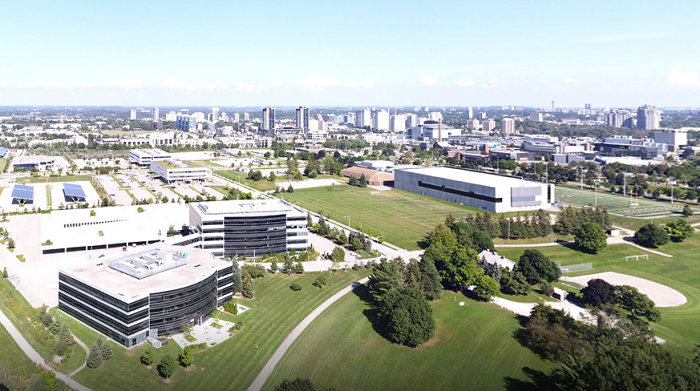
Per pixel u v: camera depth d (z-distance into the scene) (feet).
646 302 529.04
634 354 345.51
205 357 442.09
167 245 637.30
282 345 465.47
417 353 456.04
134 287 478.59
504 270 623.36
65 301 522.06
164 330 479.41
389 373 422.00
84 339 471.62
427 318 474.08
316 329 499.51
